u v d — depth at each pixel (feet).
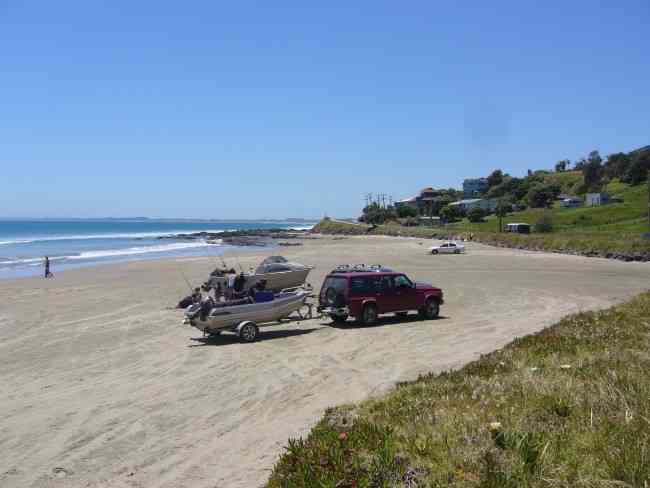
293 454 18.93
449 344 49.83
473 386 25.16
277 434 27.91
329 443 18.95
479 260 170.91
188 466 24.50
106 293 93.61
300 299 58.75
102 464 25.12
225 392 36.47
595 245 191.01
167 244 309.01
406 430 19.88
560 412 20.81
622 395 20.83
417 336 54.13
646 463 15.62
